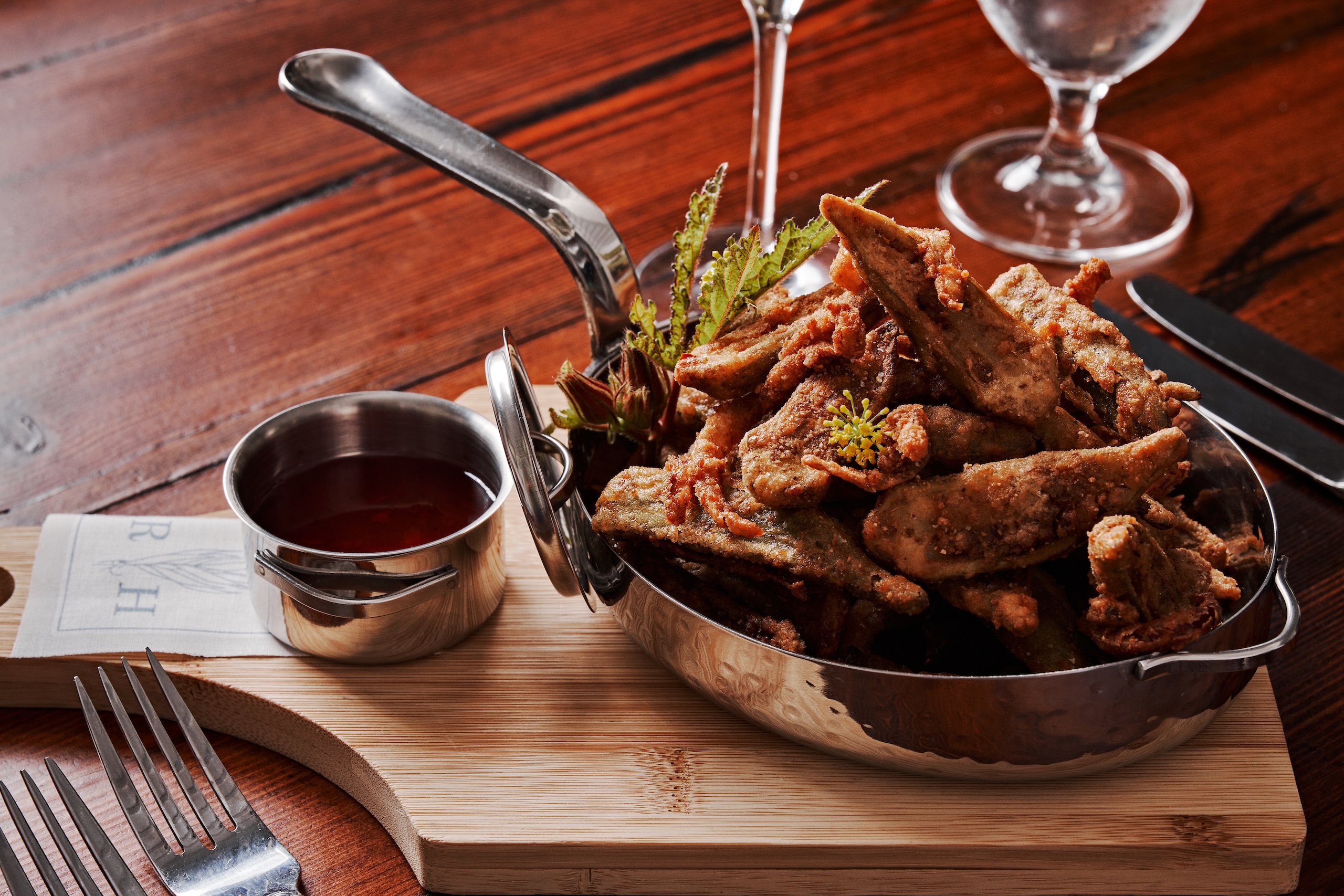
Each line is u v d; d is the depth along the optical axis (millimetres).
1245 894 636
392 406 696
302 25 987
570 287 826
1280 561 633
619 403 676
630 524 650
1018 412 641
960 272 638
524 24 991
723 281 676
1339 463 731
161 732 642
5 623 680
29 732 673
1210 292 817
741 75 939
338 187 875
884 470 632
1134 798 637
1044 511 630
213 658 674
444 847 628
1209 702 629
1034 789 639
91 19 996
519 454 631
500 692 666
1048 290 680
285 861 632
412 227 855
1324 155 887
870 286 644
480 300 820
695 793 640
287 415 688
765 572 646
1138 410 654
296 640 672
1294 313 807
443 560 659
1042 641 634
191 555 701
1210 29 983
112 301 819
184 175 879
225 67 942
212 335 805
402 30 981
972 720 615
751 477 639
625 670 673
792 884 635
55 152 890
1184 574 638
